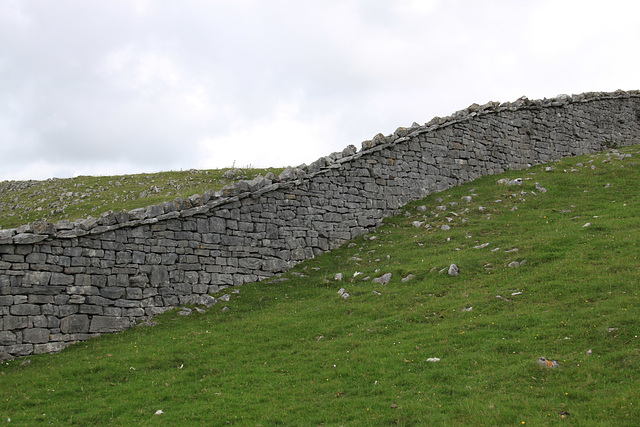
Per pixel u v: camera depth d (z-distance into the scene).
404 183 27.16
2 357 15.90
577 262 17.12
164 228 19.55
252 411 11.77
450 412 10.60
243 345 15.88
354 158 25.38
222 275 20.58
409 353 13.62
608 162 29.98
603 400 10.13
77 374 14.52
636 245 17.50
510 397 10.78
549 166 30.97
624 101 38.00
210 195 20.86
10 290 16.34
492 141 31.17
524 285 16.36
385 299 17.83
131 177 38.16
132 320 18.36
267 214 22.17
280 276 21.80
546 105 33.69
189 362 14.98
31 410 12.55
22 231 16.75
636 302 13.70
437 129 29.02
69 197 33.47
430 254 21.09
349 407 11.48
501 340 13.29
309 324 16.86
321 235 23.62
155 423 11.45
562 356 12.02
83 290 17.56
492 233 22.14
